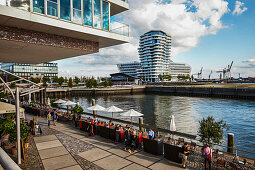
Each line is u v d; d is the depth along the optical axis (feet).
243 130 96.63
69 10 36.09
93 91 326.03
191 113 146.72
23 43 34.68
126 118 126.62
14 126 35.70
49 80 449.48
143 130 50.37
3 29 31.71
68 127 55.52
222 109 166.50
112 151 35.04
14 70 436.35
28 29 34.63
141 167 28.22
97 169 27.55
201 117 130.72
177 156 29.76
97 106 61.41
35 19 30.78
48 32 37.19
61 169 27.55
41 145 38.60
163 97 289.53
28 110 85.97
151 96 309.63
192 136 38.37
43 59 59.31
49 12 32.94
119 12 52.65
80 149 36.14
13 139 33.22
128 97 291.99
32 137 44.68
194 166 28.73
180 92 344.69
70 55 50.67
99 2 41.96
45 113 75.92
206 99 254.06
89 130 48.32
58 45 39.04
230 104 200.03
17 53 46.47
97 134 47.14
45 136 45.52
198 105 193.67
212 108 172.55
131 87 383.86
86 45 44.50
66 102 79.10
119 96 311.06
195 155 33.32
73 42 41.83
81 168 27.86
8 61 64.69
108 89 342.23
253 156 60.80
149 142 33.83
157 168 27.86
